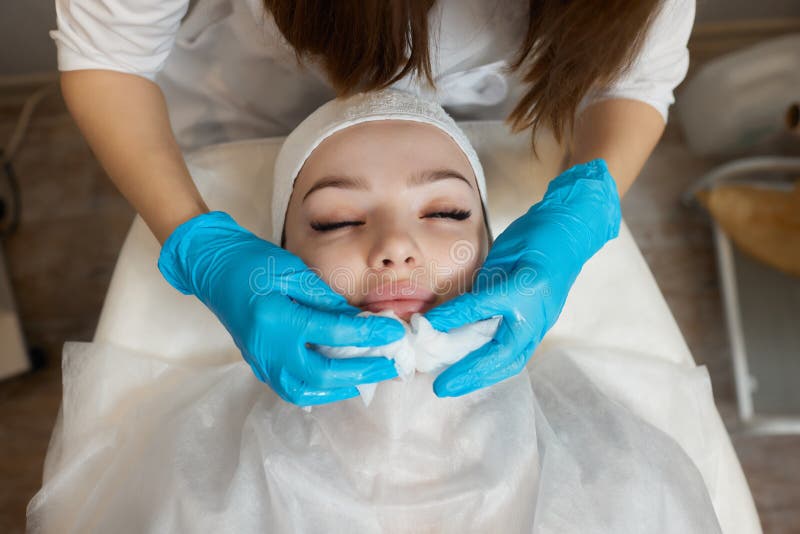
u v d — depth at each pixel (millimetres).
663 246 1829
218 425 866
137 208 906
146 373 942
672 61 963
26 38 1709
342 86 810
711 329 1763
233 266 791
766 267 1789
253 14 932
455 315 746
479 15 907
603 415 880
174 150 924
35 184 1815
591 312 1032
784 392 1712
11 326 1602
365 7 708
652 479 811
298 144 899
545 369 960
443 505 792
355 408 827
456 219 855
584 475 816
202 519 757
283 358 731
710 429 954
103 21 825
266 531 775
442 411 834
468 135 1087
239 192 1065
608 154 958
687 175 1883
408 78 898
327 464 806
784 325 1757
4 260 1752
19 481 1564
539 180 1081
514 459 808
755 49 1607
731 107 1630
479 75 1021
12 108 1882
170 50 958
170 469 806
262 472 800
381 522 792
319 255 825
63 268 1753
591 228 862
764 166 1633
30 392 1650
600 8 706
